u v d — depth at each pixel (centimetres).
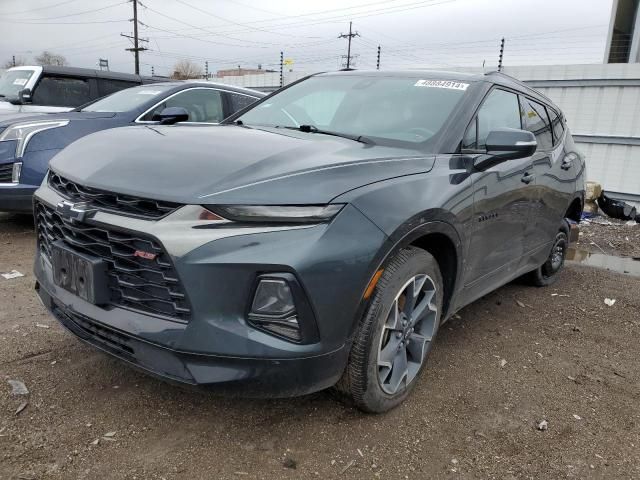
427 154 290
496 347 370
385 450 246
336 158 251
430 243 293
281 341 212
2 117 587
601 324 430
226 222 210
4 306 377
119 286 229
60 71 846
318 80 400
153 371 220
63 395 270
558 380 328
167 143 261
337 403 278
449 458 245
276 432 253
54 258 255
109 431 245
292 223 214
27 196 528
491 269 351
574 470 243
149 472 221
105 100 663
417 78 362
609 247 749
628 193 983
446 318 310
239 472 225
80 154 272
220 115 688
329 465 233
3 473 213
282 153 248
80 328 249
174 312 216
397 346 266
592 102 1003
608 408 300
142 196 218
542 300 480
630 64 953
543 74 1046
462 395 301
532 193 384
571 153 491
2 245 531
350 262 220
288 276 208
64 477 214
